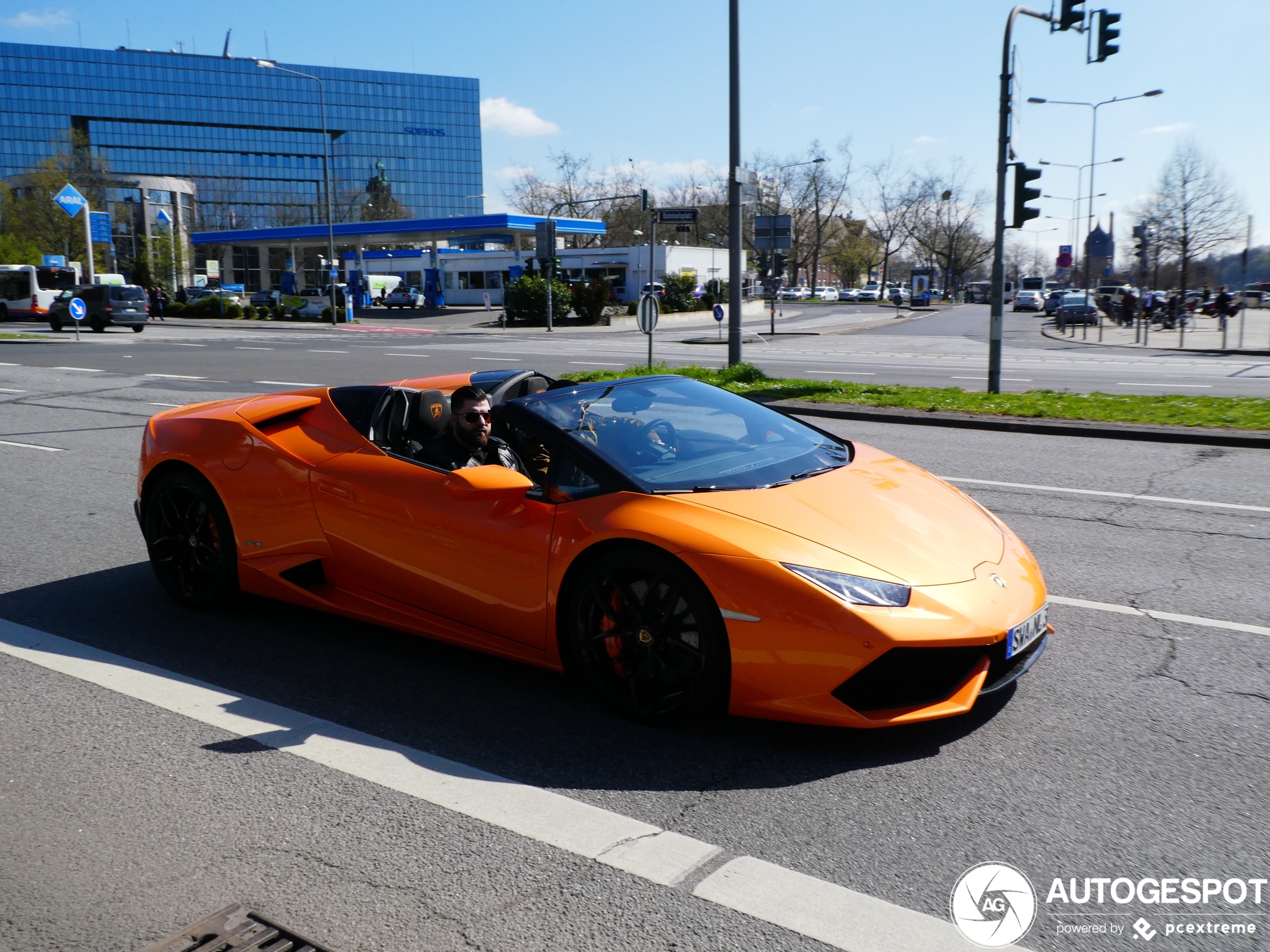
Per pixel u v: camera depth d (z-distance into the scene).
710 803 2.95
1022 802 2.93
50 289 42.22
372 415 4.43
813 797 2.97
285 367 20.12
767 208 89.88
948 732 3.40
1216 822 2.81
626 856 2.67
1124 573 5.29
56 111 132.62
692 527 3.35
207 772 3.19
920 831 2.78
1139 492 7.41
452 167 153.00
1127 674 3.89
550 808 2.94
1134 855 2.65
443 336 37.25
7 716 3.64
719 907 2.44
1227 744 3.28
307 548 4.37
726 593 3.20
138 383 16.81
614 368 20.22
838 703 3.14
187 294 62.81
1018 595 3.40
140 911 2.47
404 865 2.65
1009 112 12.85
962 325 48.12
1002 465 8.59
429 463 4.29
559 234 61.03
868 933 2.33
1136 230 44.09
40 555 5.97
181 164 139.50
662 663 3.41
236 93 140.62
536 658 3.75
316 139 145.62
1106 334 39.12
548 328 42.28
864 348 29.36
